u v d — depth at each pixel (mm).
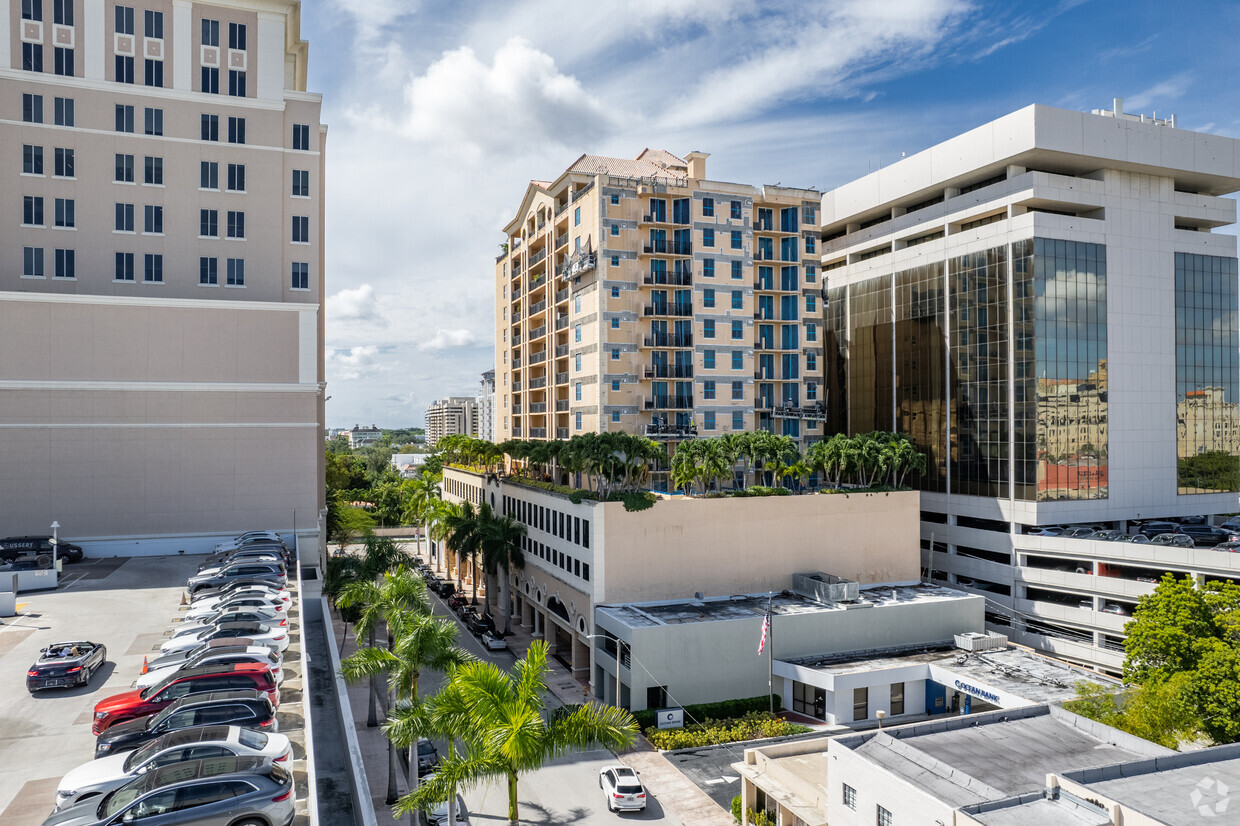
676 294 74812
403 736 27734
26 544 53781
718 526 61469
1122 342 72938
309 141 67938
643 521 59062
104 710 24984
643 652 51188
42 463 57500
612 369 72438
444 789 23781
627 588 58500
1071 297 70625
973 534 75375
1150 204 74562
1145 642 44094
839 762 31219
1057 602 67688
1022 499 70188
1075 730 34062
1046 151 68562
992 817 25078
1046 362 69375
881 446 69062
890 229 86875
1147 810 25062
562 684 60062
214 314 61500
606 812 38500
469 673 25406
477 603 83062
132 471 59312
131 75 62750
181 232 63594
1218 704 37344
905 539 68438
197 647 30891
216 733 20625
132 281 62281
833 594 59156
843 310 94812
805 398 79188
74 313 58469
